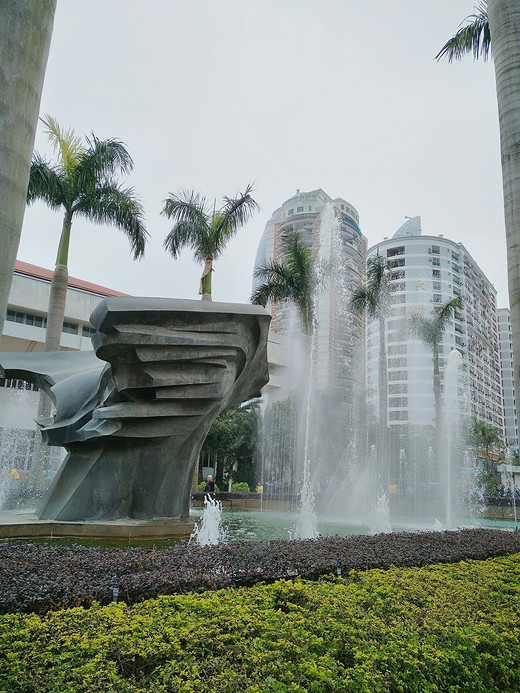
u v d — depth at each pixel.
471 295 70.06
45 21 3.52
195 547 5.35
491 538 7.43
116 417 8.08
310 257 22.16
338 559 5.10
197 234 19.22
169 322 7.77
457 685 2.88
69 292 33.16
